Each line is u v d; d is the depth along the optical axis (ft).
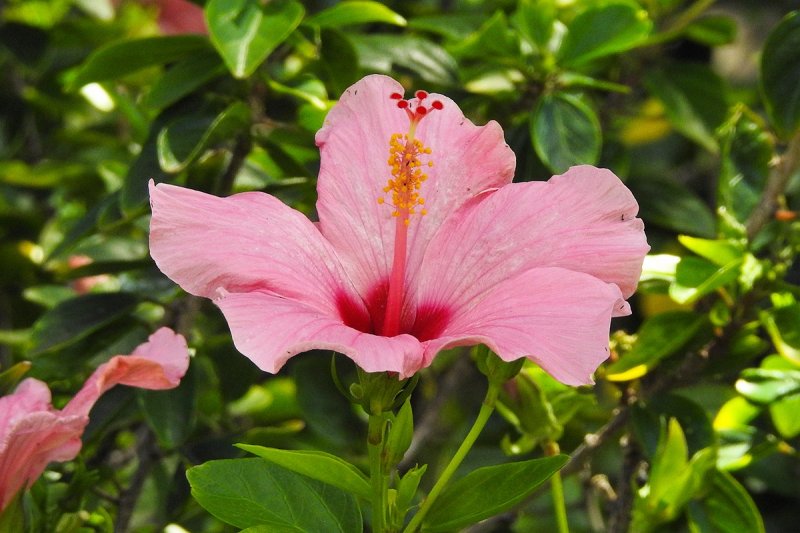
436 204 2.08
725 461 2.43
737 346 2.39
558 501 2.27
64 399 2.49
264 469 2.06
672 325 2.36
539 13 2.56
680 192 2.76
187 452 2.47
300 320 1.90
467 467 2.73
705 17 2.77
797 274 2.74
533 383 2.28
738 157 2.50
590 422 2.61
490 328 1.93
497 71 2.58
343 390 1.98
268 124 2.47
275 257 1.96
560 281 1.93
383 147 2.09
